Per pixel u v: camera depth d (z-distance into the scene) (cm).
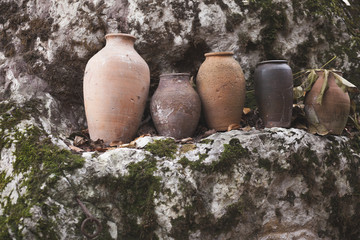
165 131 293
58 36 325
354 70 362
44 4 333
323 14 361
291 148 277
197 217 245
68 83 327
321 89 296
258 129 308
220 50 337
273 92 289
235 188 258
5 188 238
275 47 348
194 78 345
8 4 337
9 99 306
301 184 280
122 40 297
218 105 297
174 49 331
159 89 300
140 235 238
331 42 364
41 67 323
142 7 326
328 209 291
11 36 334
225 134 271
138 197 242
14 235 214
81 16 325
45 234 218
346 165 300
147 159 249
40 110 304
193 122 294
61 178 229
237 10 337
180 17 327
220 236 253
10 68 327
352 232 304
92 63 291
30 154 244
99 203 236
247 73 344
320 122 298
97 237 231
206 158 254
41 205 221
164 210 239
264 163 268
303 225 282
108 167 241
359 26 409
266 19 344
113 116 286
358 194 307
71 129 316
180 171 248
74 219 227
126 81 285
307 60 357
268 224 270
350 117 326
